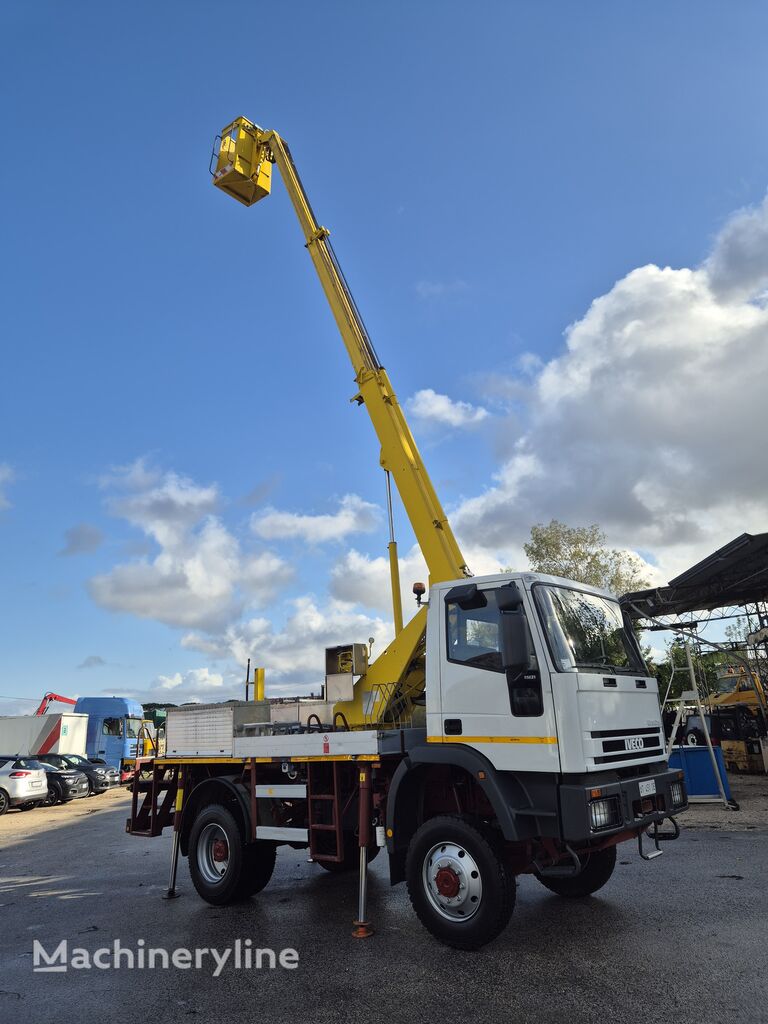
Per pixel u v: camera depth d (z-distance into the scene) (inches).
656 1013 163.5
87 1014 181.3
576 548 1333.7
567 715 208.8
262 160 507.2
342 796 271.3
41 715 1130.0
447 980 191.8
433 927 220.2
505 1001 175.6
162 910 289.0
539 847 224.7
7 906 312.7
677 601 768.3
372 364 407.8
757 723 812.0
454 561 358.3
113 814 738.2
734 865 315.3
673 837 239.6
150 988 197.6
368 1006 177.8
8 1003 190.7
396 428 388.5
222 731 312.3
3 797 785.6
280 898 301.1
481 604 237.1
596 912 247.3
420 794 248.5
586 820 199.6
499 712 221.9
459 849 220.8
